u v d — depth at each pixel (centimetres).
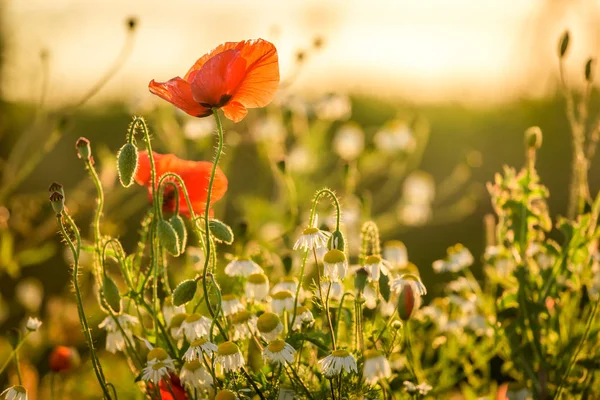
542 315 117
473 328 121
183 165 112
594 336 117
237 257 113
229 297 110
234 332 112
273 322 105
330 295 111
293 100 175
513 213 119
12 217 163
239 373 106
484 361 122
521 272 116
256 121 181
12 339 115
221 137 104
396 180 258
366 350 109
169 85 104
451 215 256
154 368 105
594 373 116
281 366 106
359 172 198
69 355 121
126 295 110
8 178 157
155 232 108
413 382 112
